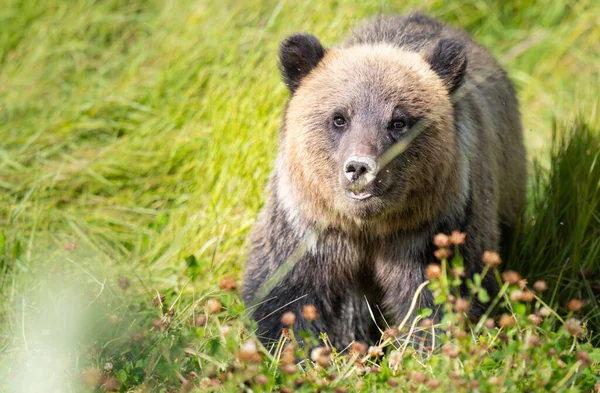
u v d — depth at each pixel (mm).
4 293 11039
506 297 9312
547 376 8031
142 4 17203
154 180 13633
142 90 15195
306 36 10094
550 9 17797
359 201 9406
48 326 9727
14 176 13758
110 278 11211
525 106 16438
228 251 11828
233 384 8141
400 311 10258
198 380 8578
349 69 9766
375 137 9250
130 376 8758
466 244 10016
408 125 9469
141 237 12438
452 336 9227
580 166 12227
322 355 8188
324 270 10227
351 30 12188
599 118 13031
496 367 8562
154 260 12180
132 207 13398
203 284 11156
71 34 16438
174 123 14328
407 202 9648
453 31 12250
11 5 16906
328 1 14469
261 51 13961
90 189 13688
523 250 11820
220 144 12992
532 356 8266
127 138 14383
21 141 14477
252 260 10594
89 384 8500
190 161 13750
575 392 7938
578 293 11078
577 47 17578
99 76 15820
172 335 9266
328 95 9664
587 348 8930
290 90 10297
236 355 8484
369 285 10578
